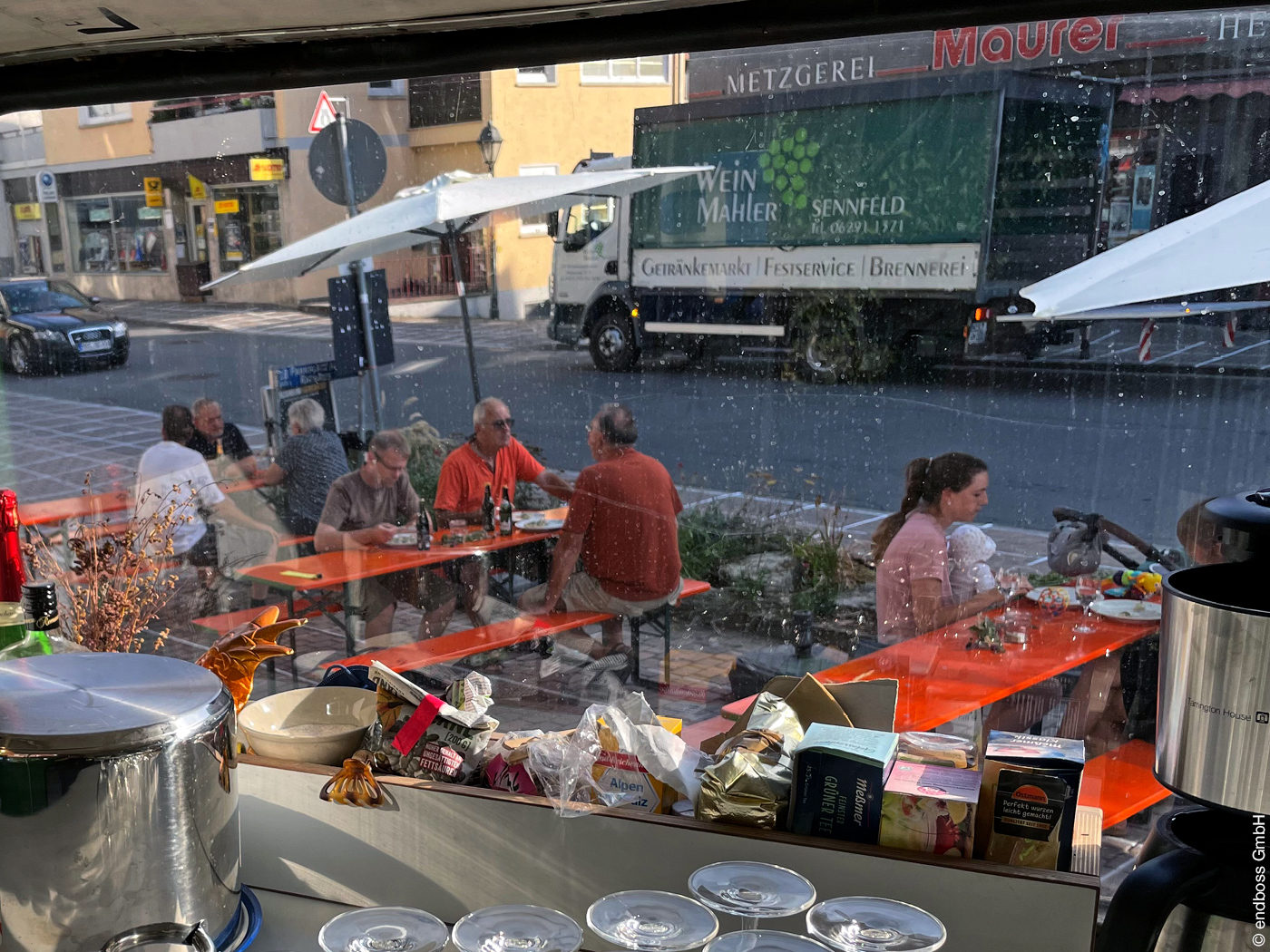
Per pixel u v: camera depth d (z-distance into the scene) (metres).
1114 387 5.95
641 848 1.08
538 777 1.15
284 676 4.31
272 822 1.21
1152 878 0.84
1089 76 5.74
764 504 6.34
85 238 8.20
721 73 7.23
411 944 0.90
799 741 1.16
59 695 0.97
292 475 5.73
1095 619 3.41
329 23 1.16
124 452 6.88
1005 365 6.33
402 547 4.45
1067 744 1.07
